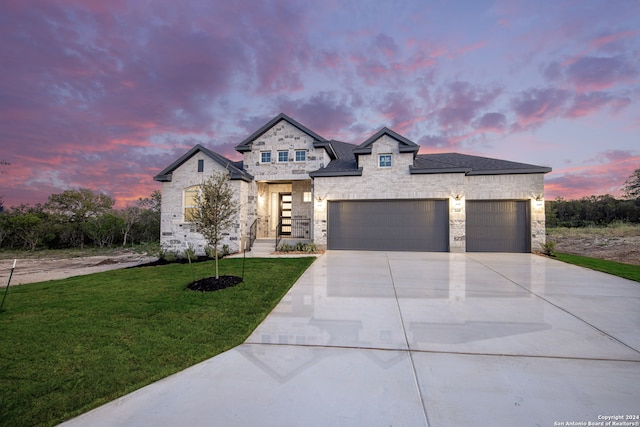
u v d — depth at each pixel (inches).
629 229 946.1
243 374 124.0
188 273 334.3
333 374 122.7
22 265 525.7
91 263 541.0
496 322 180.4
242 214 559.8
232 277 290.5
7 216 972.6
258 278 296.7
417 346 148.6
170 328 175.0
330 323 181.5
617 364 130.2
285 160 595.2
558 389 111.0
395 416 95.8
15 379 121.0
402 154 524.4
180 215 572.7
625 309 203.5
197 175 568.7
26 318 193.0
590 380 117.3
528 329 169.5
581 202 1405.0
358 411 98.4
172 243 572.7
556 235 887.7
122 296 242.4
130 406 103.6
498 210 513.0
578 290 252.5
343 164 604.1
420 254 478.9
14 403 105.3
